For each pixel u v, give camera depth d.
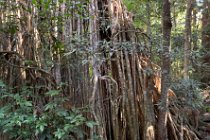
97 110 3.04
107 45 2.79
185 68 3.55
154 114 3.30
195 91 3.03
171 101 3.39
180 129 3.41
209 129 4.16
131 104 3.17
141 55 3.41
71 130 2.65
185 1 4.70
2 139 2.97
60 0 2.90
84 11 3.10
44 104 2.98
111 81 3.16
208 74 4.77
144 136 3.15
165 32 2.76
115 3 3.48
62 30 3.11
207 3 5.40
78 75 3.12
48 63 3.07
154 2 3.84
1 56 3.05
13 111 2.78
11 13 3.11
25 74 3.08
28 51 3.12
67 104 2.90
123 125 3.18
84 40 2.84
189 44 3.70
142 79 3.28
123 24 3.38
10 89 2.95
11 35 3.15
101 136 2.97
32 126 2.68
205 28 5.32
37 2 2.84
